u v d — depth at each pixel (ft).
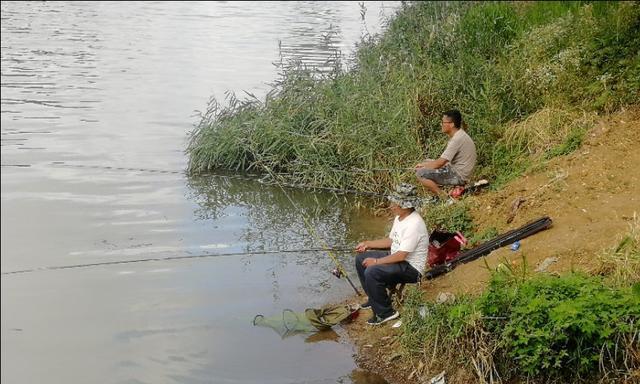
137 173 43.19
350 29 95.45
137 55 80.43
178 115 56.03
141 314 26.32
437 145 38.96
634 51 37.42
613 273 21.90
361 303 26.68
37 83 66.49
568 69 39.19
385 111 40.81
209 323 25.58
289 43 85.46
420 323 22.61
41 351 23.82
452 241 26.91
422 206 32.24
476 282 24.34
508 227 28.40
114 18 109.40
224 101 59.88
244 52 81.15
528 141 35.53
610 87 35.78
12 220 35.78
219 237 33.73
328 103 42.63
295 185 40.70
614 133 31.73
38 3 124.26
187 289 28.27
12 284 28.86
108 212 37.01
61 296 27.84
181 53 81.46
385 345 23.52
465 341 20.94
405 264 24.08
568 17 46.73
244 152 43.50
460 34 49.78
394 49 53.06
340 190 39.60
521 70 42.42
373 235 33.71
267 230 34.53
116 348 24.04
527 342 19.48
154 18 110.22
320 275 29.37
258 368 22.70
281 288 28.22
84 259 31.32
